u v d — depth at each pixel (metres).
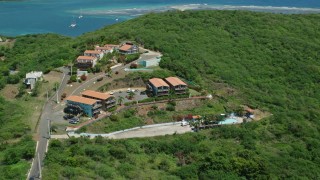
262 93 151.12
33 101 122.75
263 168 91.88
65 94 124.94
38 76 135.88
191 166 92.06
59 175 80.44
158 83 129.00
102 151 93.75
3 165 86.56
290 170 96.56
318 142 114.38
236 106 131.50
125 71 142.12
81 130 106.12
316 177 95.88
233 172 90.44
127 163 90.94
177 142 104.56
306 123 127.75
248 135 113.12
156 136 109.69
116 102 121.94
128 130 111.69
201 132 114.19
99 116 114.06
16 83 138.88
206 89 141.50
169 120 118.88
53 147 94.00
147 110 121.19
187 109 126.38
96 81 134.25
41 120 110.19
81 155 91.06
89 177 80.44
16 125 106.38
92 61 142.62
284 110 137.50
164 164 92.88
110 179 81.38
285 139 116.19
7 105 120.81
